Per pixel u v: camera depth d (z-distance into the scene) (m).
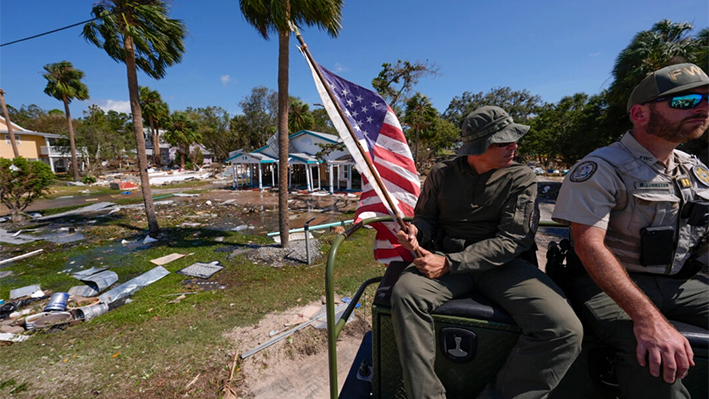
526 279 1.24
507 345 1.22
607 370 1.17
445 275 1.33
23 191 13.28
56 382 3.56
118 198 19.94
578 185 1.17
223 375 3.64
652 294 1.22
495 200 1.39
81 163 39.97
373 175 1.42
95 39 8.75
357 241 9.03
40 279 6.96
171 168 44.81
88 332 4.62
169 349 4.13
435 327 1.28
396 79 12.10
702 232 1.19
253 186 26.31
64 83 27.84
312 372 3.65
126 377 3.62
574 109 25.77
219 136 47.25
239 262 7.69
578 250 1.15
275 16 6.55
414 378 1.16
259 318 4.85
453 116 59.53
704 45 11.25
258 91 40.00
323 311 4.95
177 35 9.27
